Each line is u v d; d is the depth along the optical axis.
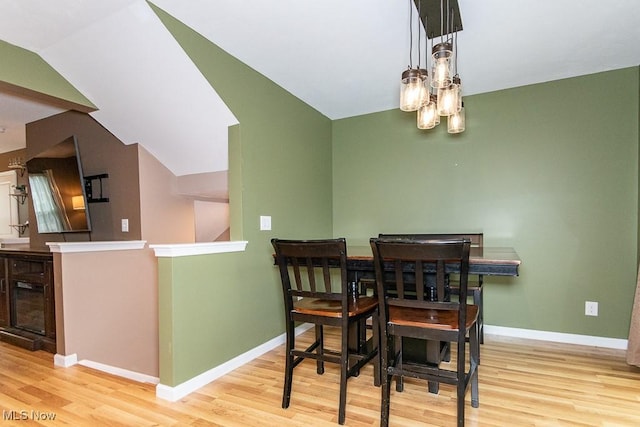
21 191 4.84
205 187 3.15
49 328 2.82
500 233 3.16
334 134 3.96
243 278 2.59
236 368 2.46
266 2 1.91
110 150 3.22
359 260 2.12
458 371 1.56
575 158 2.90
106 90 2.60
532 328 3.02
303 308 1.96
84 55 2.34
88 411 1.88
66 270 2.62
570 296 2.91
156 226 3.14
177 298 2.06
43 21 2.03
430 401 1.95
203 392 2.09
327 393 2.06
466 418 1.76
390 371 1.68
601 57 2.55
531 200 3.05
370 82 2.99
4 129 4.04
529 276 3.04
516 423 1.71
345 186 3.89
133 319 3.02
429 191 3.47
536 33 2.22
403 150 3.60
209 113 2.54
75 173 3.18
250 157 2.67
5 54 2.23
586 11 1.99
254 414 1.83
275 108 2.98
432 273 1.97
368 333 3.14
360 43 2.35
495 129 3.18
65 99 2.57
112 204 3.22
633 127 2.71
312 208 3.54
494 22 2.09
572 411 1.82
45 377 2.34
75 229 3.26
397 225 3.62
